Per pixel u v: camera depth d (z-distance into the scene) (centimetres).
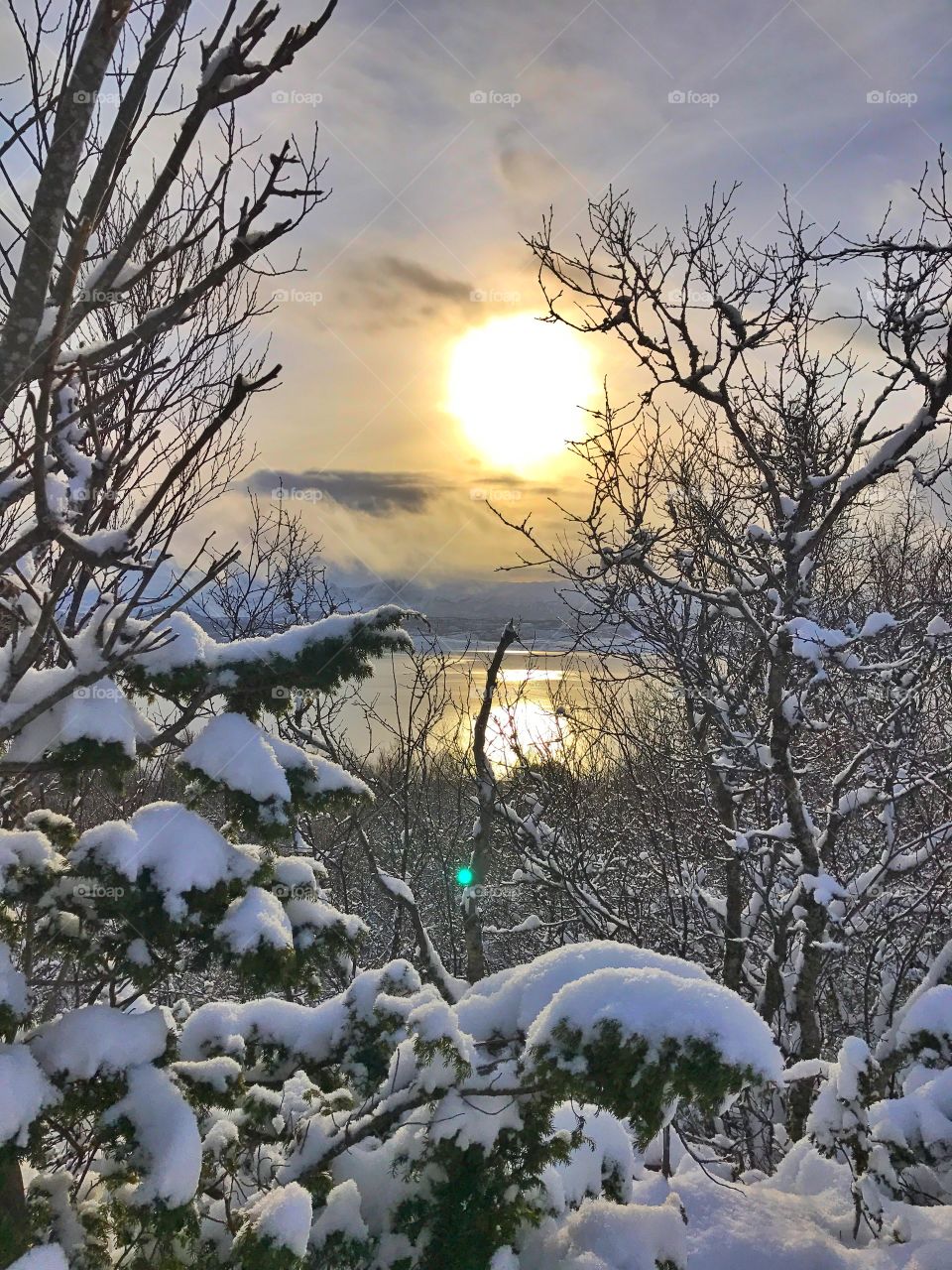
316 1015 349
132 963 280
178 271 491
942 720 747
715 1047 254
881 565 938
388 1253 294
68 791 271
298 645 305
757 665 750
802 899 592
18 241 251
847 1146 411
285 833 292
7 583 288
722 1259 371
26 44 258
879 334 517
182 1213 245
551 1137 314
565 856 765
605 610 725
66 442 217
